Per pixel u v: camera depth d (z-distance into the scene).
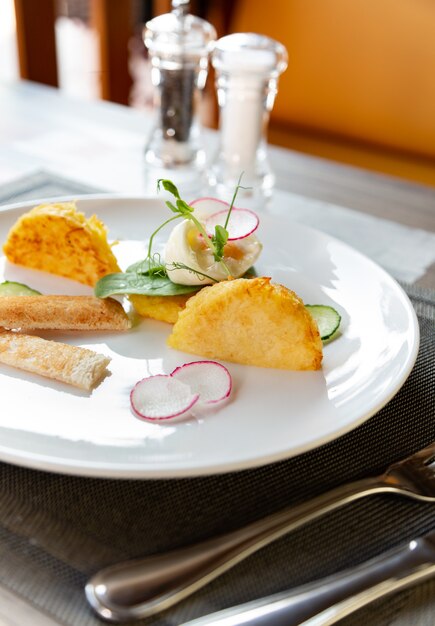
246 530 0.32
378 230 0.56
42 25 0.89
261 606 0.30
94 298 0.43
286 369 0.39
